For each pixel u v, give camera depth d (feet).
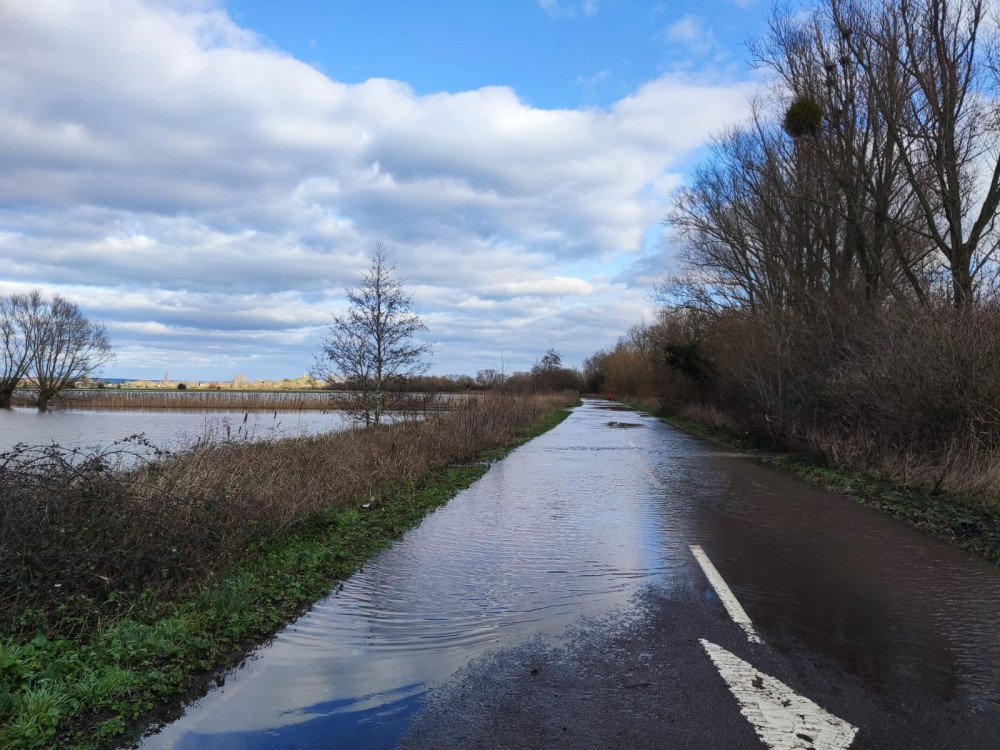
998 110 53.36
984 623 17.28
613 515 32.83
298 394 211.82
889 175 63.05
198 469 28.12
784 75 74.84
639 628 16.83
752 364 73.97
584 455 64.85
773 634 16.42
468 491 40.86
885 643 15.83
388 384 70.74
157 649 14.78
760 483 45.03
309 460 38.63
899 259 59.82
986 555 24.75
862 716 12.13
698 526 30.14
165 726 11.79
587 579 21.36
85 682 12.96
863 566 23.22
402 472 43.60
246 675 13.97
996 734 11.52
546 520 31.37
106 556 18.12
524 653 15.15
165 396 195.21
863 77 63.46
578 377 371.97
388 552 24.99
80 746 10.94
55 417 140.46
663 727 11.66
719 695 12.96
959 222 54.13
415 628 16.83
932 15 54.60
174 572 19.52
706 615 17.90
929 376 40.96
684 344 113.29
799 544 26.63
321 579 21.03
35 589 16.15
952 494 35.88
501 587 20.43
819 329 63.05
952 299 48.42
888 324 48.11
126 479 22.77
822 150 64.08
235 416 138.10
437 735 11.39
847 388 51.08
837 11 63.05
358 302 70.08
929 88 54.80
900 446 45.37
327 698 12.85
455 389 119.03
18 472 18.88
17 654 13.74
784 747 10.99
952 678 13.85
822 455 52.90
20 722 11.30
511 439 78.89
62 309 191.21
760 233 85.87
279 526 26.07
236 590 18.25
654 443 79.25
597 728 11.62
